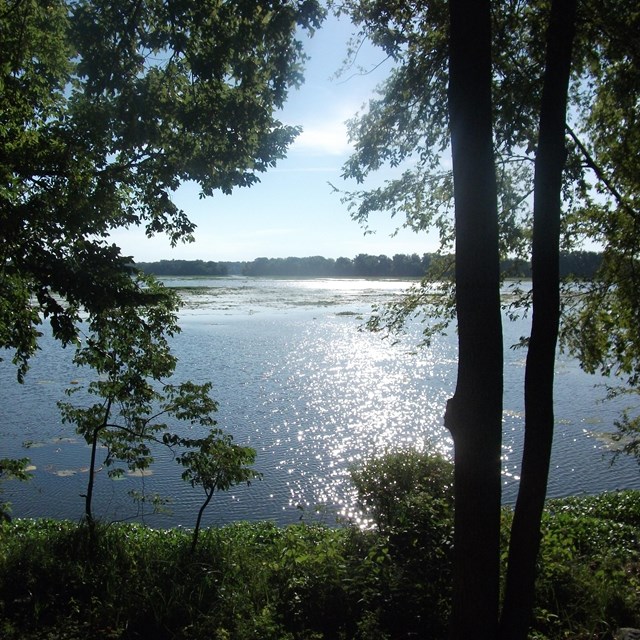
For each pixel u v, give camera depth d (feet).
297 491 43.47
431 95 23.26
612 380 82.69
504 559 20.54
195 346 112.78
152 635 20.17
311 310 191.42
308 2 22.74
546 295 15.15
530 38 22.35
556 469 48.98
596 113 25.86
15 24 25.98
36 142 21.33
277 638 18.86
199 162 26.84
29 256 21.02
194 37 24.34
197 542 27.40
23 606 21.34
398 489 23.93
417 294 27.94
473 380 14.66
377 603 19.62
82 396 70.44
